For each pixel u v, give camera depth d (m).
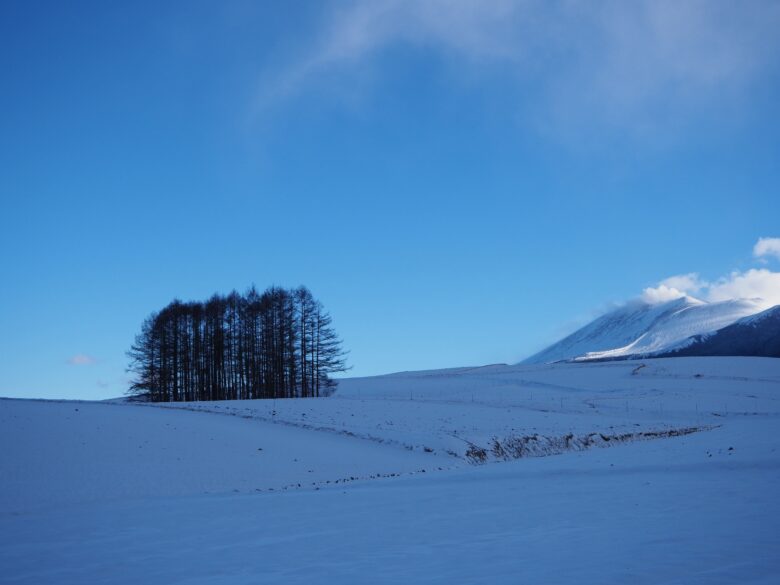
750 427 39.12
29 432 32.41
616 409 57.66
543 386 76.06
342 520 16.31
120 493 23.86
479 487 21.70
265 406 48.78
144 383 71.44
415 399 62.84
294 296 70.00
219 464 29.62
